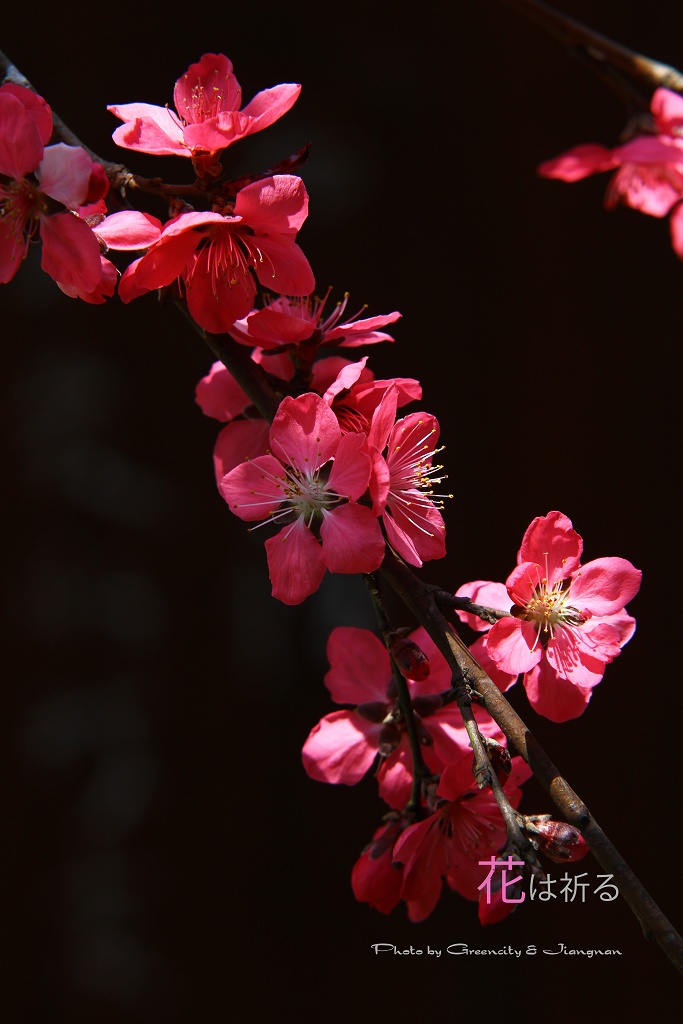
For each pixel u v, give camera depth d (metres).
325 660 2.47
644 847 2.57
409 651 0.89
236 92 0.92
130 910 2.28
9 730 2.23
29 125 0.90
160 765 2.35
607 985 2.50
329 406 0.90
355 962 2.46
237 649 2.44
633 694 2.64
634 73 1.10
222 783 2.41
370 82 2.60
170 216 0.91
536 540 0.89
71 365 2.38
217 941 2.36
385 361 2.62
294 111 2.53
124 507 2.36
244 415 0.96
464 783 0.90
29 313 2.36
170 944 2.32
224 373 0.96
